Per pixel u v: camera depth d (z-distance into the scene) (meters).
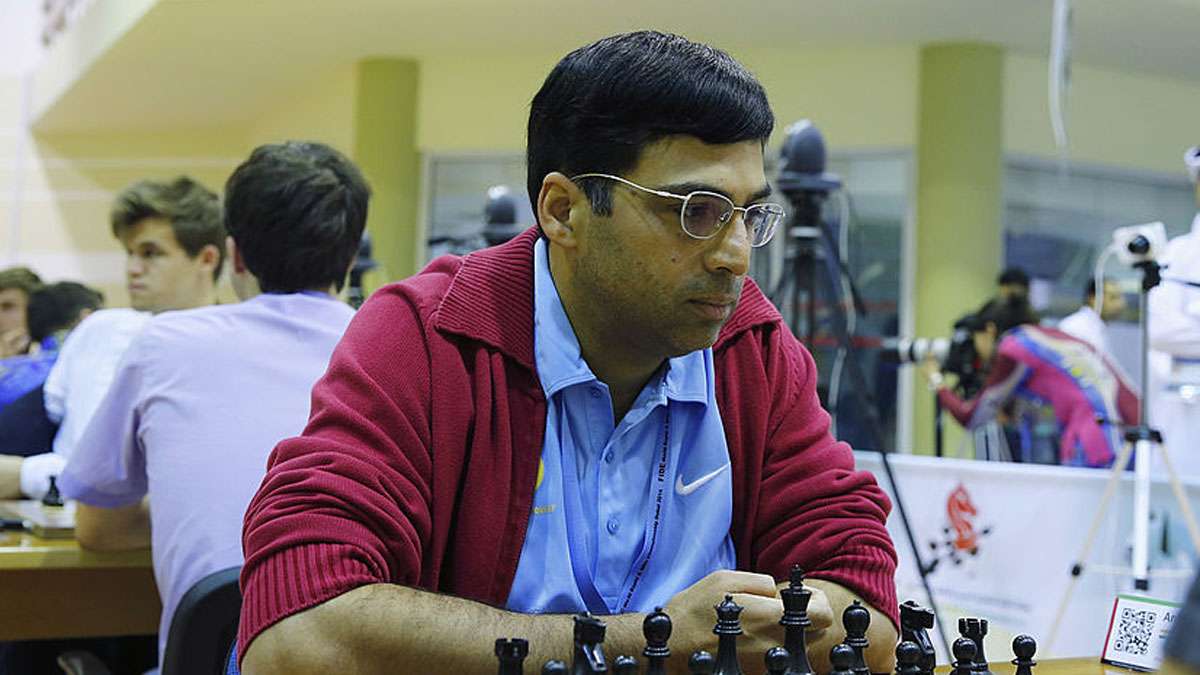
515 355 1.28
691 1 6.17
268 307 2.00
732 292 1.19
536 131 1.25
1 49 10.07
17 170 9.97
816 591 1.19
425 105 7.48
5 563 2.15
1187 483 3.25
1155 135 7.11
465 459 1.27
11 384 3.33
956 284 6.41
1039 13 6.04
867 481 1.39
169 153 9.81
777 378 1.40
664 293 1.18
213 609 1.71
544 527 1.27
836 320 3.75
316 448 1.21
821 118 6.78
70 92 8.64
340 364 1.26
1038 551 3.36
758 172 1.18
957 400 4.66
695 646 1.12
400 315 1.29
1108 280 5.08
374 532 1.18
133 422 1.97
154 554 1.90
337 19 6.79
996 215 6.51
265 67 7.83
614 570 1.30
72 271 9.95
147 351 1.96
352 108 7.68
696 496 1.34
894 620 1.30
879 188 6.77
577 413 1.30
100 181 9.95
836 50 6.77
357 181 2.10
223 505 1.84
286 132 8.45
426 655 1.11
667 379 1.31
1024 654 1.07
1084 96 6.93
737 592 1.15
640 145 1.16
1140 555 3.12
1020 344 4.37
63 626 2.42
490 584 1.26
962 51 6.50
